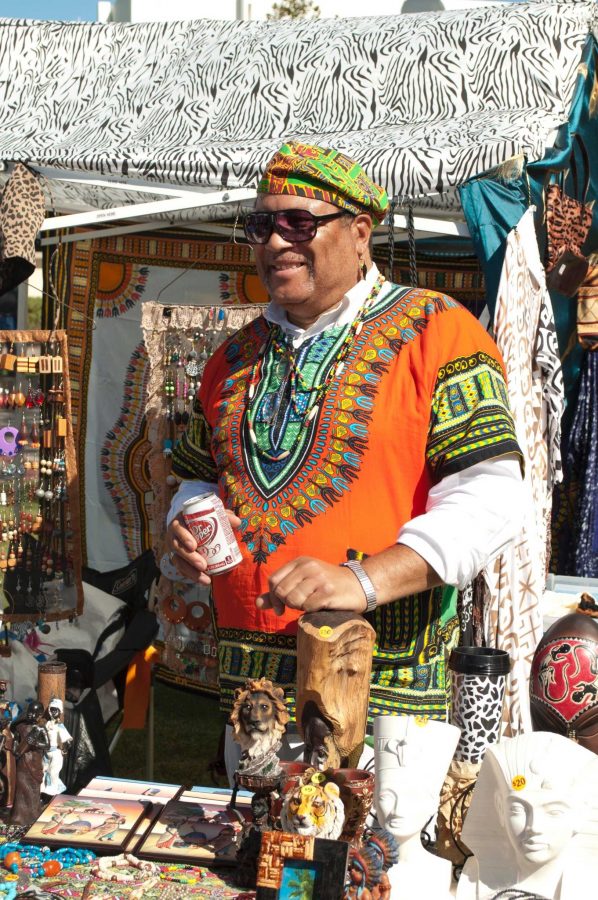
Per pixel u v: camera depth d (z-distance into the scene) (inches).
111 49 170.4
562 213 132.6
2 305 225.0
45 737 68.1
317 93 150.8
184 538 73.6
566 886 54.9
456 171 122.3
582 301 168.7
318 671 56.6
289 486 73.3
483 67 141.9
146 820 66.1
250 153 137.9
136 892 55.1
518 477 70.8
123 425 213.9
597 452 174.7
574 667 69.1
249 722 57.9
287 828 52.2
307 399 74.6
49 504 141.5
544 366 123.2
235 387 80.2
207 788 73.0
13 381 138.9
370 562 65.5
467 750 63.9
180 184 141.5
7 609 141.2
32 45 173.6
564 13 141.3
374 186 76.7
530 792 54.7
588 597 125.2
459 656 64.6
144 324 155.5
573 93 136.9
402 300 76.5
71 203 191.2
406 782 58.2
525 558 104.7
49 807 67.9
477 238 120.8
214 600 79.4
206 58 161.5
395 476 71.9
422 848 60.5
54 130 157.8
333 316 76.4
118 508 214.2
